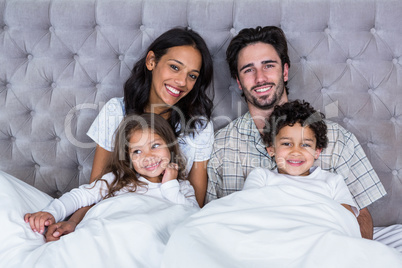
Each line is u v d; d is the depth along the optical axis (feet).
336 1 4.95
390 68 4.96
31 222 3.68
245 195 3.85
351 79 4.99
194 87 4.88
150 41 5.12
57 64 5.17
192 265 2.99
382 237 4.59
